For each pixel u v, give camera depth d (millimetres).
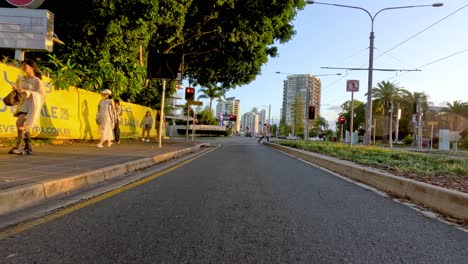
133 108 20938
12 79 9961
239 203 5465
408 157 12766
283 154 17516
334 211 5141
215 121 83375
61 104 12625
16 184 5051
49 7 14781
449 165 9883
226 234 3938
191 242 3648
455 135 31141
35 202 4988
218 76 27312
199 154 15305
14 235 3682
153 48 21250
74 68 14867
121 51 16578
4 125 9680
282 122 126875
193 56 25688
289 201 5723
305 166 11547
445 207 5148
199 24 21141
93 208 4879
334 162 10648
